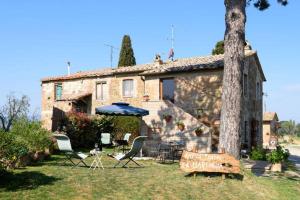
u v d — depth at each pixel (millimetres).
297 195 10180
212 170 11008
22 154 11609
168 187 9609
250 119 24656
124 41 42750
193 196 8945
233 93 12297
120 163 14312
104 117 22297
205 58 26031
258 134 26703
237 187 10211
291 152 32312
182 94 22844
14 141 10469
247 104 23844
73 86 31031
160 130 18328
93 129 21438
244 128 22969
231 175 11195
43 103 33000
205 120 21656
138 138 12750
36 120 15320
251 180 10906
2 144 9148
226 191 9703
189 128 17516
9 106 22875
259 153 18656
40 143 14008
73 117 20094
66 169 11586
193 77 22453
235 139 12203
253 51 24891
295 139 65188
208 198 8906
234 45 12367
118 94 27750
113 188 9039
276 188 10758
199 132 17172
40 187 8625
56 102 30906
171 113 18109
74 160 14367
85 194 8273
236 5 12438
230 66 12367
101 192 8570
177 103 22984
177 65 24625
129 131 22656
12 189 8297
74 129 19891
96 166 12750
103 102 28719
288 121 81188
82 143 20594
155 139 18406
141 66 27688
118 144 20328
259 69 27766
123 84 27594
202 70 22031
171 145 16500
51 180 9508
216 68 21359
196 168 11141
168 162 15266
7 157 9656
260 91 28594
